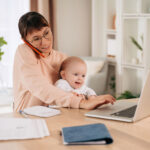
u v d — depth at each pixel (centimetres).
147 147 90
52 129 108
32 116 125
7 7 414
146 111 121
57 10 436
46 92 141
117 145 91
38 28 139
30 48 151
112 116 121
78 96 146
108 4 406
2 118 117
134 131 105
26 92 156
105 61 390
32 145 92
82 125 107
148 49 334
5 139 96
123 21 364
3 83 417
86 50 466
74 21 452
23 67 148
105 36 421
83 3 455
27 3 422
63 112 132
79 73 156
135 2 371
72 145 91
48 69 162
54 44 425
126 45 372
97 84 369
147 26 330
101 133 95
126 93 360
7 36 420
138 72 386
